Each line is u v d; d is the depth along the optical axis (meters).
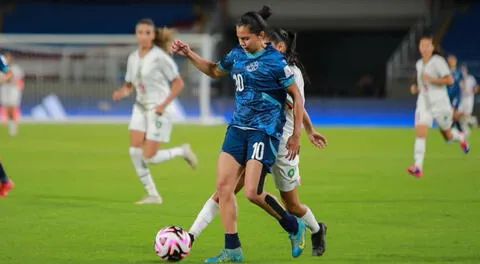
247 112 21.31
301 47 123.56
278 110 21.42
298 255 22.39
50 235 26.91
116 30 123.38
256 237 26.67
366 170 48.03
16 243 25.45
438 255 23.52
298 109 21.17
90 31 123.38
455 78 57.81
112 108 97.19
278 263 22.34
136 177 44.66
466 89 80.00
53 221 29.83
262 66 21.03
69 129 83.81
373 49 122.50
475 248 24.58
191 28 120.38
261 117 21.20
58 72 97.19
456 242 25.59
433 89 42.81
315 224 23.11
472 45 113.94
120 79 96.94
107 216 31.03
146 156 34.41
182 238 22.08
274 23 119.56
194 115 96.31
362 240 26.03
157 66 33.72
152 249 24.55
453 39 114.25
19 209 32.75
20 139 71.50
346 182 42.19
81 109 97.19
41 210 32.53
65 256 23.42
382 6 116.50
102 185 41.09
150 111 34.16
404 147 64.50
